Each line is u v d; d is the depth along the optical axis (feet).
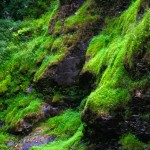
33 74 40.22
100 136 24.95
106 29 36.19
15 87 40.57
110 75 26.55
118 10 36.58
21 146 32.30
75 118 32.48
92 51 34.68
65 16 41.37
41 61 40.24
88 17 38.17
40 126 34.12
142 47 23.50
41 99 36.94
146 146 22.49
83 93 34.60
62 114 34.35
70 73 36.11
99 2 38.32
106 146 24.40
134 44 24.13
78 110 33.71
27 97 38.19
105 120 24.02
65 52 36.88
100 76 30.60
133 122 23.21
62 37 38.81
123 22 33.12
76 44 36.96
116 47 29.37
